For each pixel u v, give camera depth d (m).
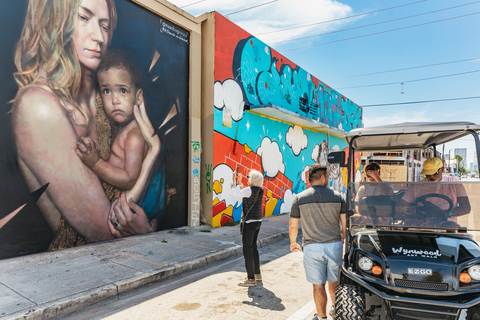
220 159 8.77
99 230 6.21
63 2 5.68
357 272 3.07
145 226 7.19
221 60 8.88
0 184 4.87
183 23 8.16
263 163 10.81
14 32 5.05
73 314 3.74
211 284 4.73
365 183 3.72
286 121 12.15
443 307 2.62
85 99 6.00
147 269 4.90
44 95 5.39
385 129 3.75
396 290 2.77
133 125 6.92
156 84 7.51
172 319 3.59
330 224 3.25
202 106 8.76
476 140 3.38
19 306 3.56
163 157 7.68
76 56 5.86
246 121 9.91
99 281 4.36
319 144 15.23
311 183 3.51
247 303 4.02
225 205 8.91
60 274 4.56
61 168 5.60
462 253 2.91
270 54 11.27
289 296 4.26
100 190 6.23
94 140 6.14
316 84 14.91
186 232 7.61
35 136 5.27
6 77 4.96
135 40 7.00
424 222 3.37
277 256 6.38
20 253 5.09
